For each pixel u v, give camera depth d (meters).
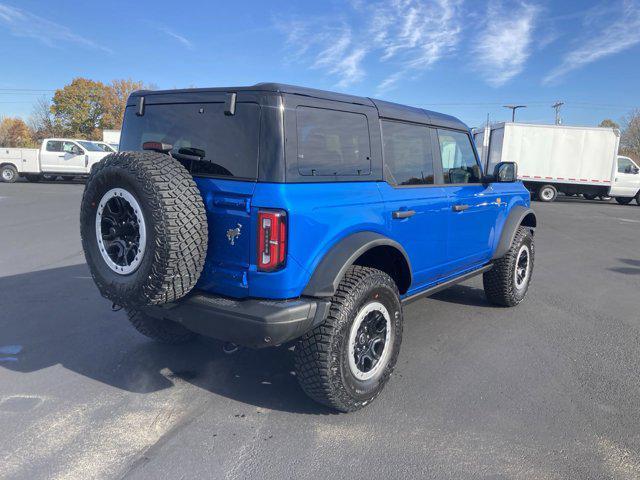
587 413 3.48
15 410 3.40
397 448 3.04
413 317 5.53
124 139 3.81
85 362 4.20
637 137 59.00
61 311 5.47
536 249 10.23
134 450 2.97
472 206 4.82
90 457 2.89
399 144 3.98
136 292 2.94
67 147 23.02
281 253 2.92
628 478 2.79
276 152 2.94
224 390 3.75
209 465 2.84
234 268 3.03
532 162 22.91
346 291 3.21
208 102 3.25
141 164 2.88
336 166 3.33
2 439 3.05
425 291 4.44
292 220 2.90
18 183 23.45
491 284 5.74
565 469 2.86
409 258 4.00
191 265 2.92
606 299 6.43
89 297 5.98
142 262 2.89
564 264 8.70
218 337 3.09
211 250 3.11
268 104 2.98
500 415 3.44
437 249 4.37
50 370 4.04
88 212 3.12
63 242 9.48
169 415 3.38
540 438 3.17
